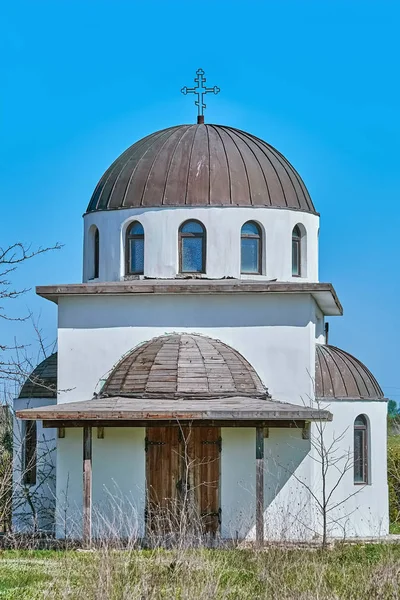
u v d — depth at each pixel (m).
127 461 33.00
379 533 34.34
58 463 33.59
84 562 25.92
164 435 33.03
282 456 33.38
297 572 23.28
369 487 36.56
